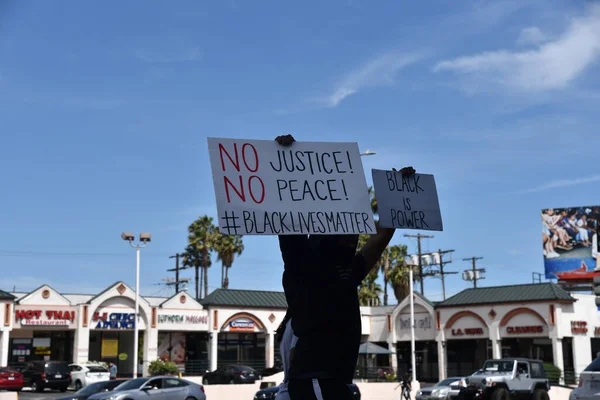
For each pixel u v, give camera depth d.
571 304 47.09
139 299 50.88
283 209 3.47
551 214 59.28
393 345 55.19
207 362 55.00
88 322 48.84
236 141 3.49
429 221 4.09
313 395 3.22
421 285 71.69
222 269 73.31
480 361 53.03
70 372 44.50
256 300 55.75
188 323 52.53
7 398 25.05
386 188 4.00
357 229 3.54
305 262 3.37
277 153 3.55
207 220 73.25
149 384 25.67
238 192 3.43
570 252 58.03
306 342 3.29
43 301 47.69
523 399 28.86
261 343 56.81
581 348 46.88
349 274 3.43
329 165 3.62
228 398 34.09
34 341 51.91
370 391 38.38
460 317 51.03
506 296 49.22
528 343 50.78
